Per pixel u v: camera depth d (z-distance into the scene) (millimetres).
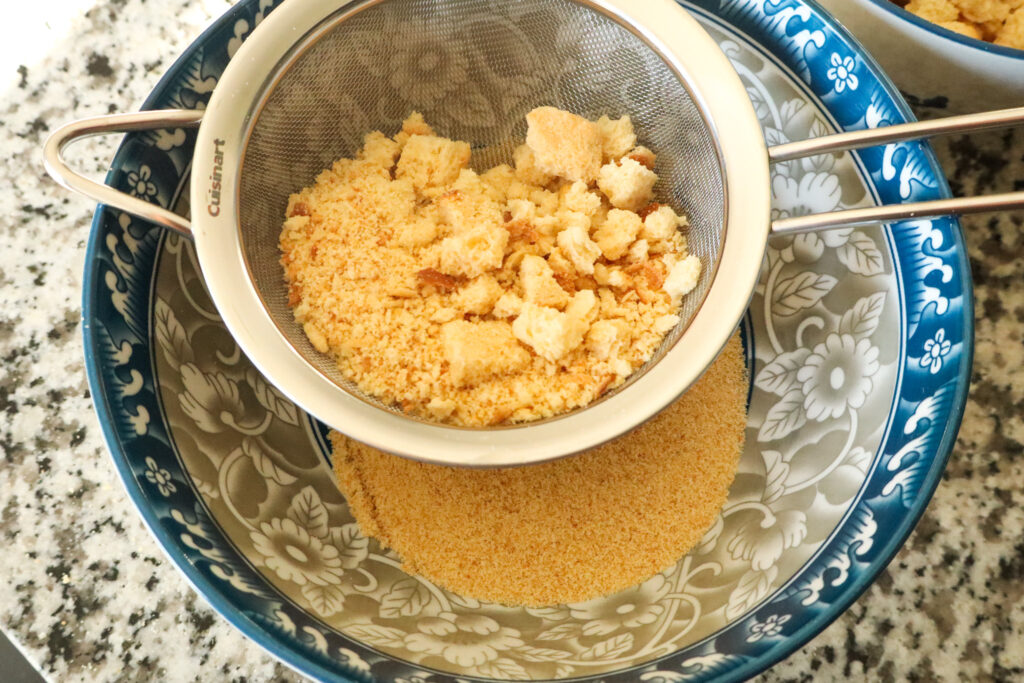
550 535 370
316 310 359
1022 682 360
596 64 382
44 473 380
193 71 367
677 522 371
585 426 335
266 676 366
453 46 380
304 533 362
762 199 344
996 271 389
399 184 378
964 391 341
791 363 383
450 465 330
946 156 396
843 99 370
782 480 371
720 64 356
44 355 389
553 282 362
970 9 385
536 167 385
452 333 355
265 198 365
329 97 374
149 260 359
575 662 343
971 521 372
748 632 337
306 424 380
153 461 342
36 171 403
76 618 368
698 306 347
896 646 364
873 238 368
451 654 344
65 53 413
